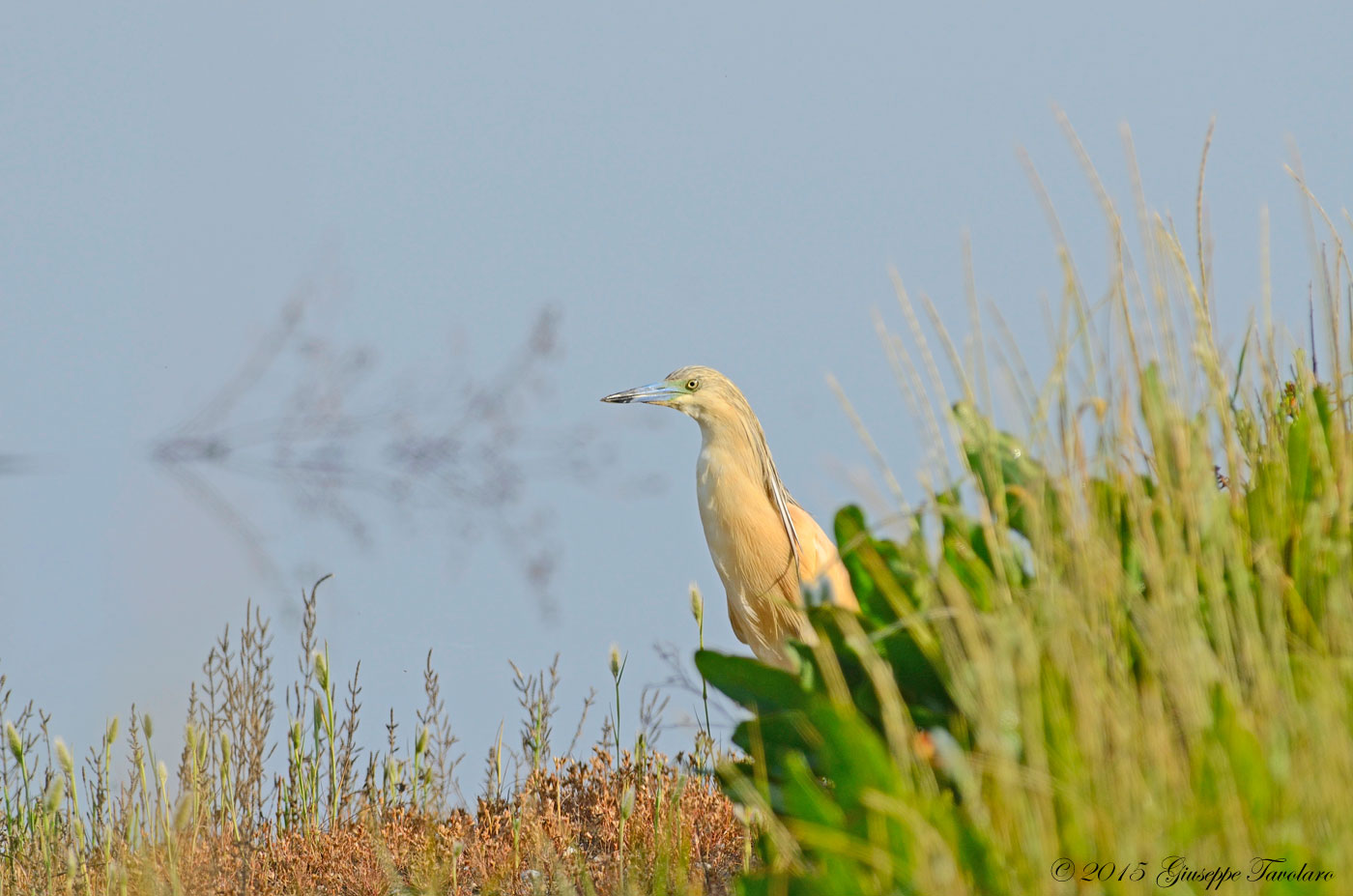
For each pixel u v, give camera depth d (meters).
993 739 5.88
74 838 11.95
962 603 6.28
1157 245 7.32
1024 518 7.44
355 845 12.44
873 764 6.08
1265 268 7.84
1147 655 6.68
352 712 13.47
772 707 7.64
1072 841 5.72
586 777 13.65
